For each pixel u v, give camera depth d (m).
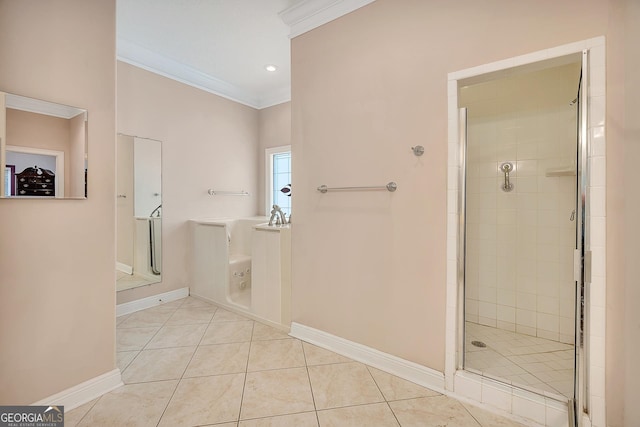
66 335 1.52
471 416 1.49
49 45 1.46
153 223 3.05
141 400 1.61
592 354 1.29
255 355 2.09
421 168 1.73
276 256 2.53
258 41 2.71
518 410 1.48
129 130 2.84
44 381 1.45
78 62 1.56
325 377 1.83
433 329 1.71
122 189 2.83
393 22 1.83
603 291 1.26
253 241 2.73
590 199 1.29
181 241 3.30
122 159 2.81
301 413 1.52
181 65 3.18
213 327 2.56
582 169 1.33
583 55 1.30
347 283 2.06
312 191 2.24
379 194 1.90
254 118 4.07
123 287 2.84
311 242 2.25
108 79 1.68
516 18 1.45
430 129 1.70
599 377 1.27
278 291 2.52
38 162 1.42
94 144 1.62
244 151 3.94
